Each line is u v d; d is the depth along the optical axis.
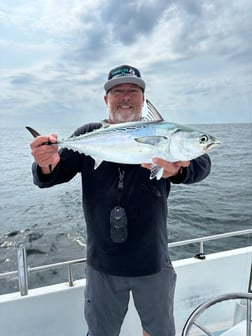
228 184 10.95
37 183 1.71
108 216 1.70
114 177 1.72
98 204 1.74
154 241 1.71
